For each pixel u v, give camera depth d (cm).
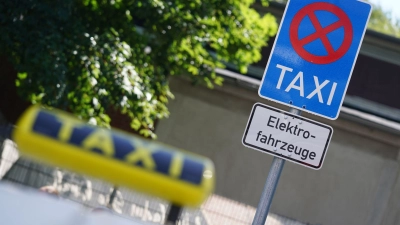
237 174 1766
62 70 1105
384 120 1916
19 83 1125
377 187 1766
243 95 1777
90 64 1146
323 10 508
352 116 1748
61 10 1153
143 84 1248
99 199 907
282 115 496
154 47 1363
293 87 504
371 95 2039
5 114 1678
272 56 507
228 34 1421
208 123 1781
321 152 493
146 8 1267
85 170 104
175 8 1279
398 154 1769
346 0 507
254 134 496
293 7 508
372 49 2052
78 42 1166
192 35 1318
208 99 1786
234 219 1151
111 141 105
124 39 1314
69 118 107
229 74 1788
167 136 1775
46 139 103
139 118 1231
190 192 103
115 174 104
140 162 104
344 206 1755
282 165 494
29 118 104
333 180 1761
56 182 919
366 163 1770
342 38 506
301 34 506
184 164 105
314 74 505
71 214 108
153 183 104
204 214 1136
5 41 1115
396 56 2041
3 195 106
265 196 489
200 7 1313
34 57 1098
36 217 107
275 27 1437
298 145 493
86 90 1155
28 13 1145
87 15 1308
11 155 983
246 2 1418
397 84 2034
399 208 1753
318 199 1750
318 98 504
